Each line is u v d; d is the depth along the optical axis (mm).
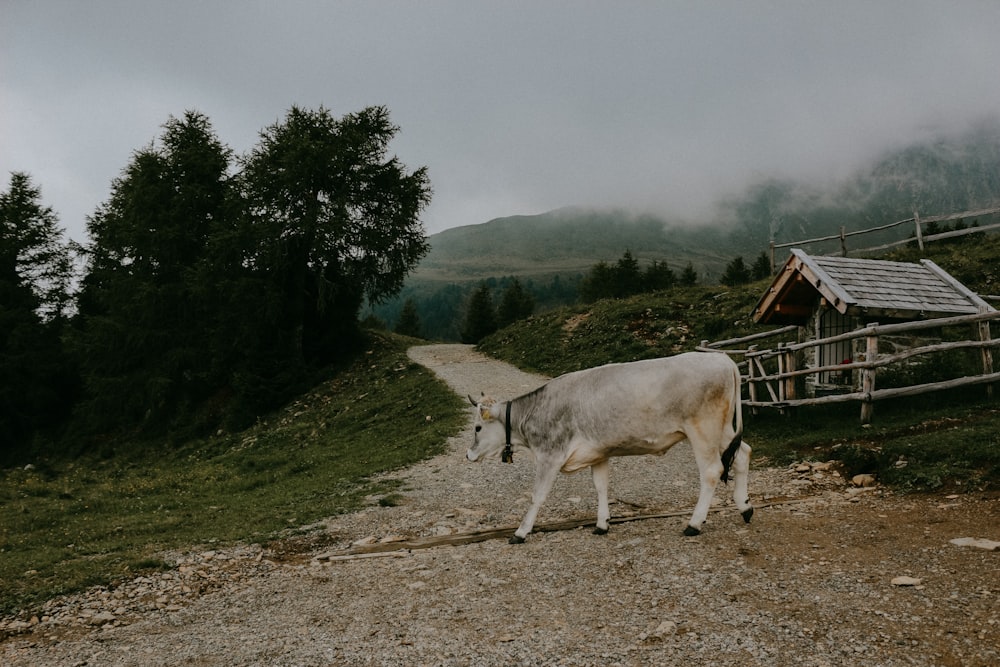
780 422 14180
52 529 12180
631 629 5207
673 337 26000
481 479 12500
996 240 23844
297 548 9164
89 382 38125
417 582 6879
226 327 36594
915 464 9344
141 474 24359
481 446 8875
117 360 39219
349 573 7559
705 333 25547
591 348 27969
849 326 15062
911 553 6223
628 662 4672
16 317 42750
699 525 7469
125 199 41125
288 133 38406
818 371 13281
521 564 7145
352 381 33469
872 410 12695
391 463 15195
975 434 9734
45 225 46438
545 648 5020
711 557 6676
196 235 40594
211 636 6020
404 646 5301
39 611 7078
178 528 11273
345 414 26516
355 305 42281
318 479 15195
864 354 13797
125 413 38688
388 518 10328
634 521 8609
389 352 38375
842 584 5629
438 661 4973
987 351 12719
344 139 38094
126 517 12914
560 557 7246
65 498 16375
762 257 52250
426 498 11453
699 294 31000
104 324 37781
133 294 38969
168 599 7285
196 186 39906
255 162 38500
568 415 8078
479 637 5344
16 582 8148
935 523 7121
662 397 7531
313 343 40250
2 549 10680
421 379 28219
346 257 39844
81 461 34469
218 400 36844
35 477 28828
